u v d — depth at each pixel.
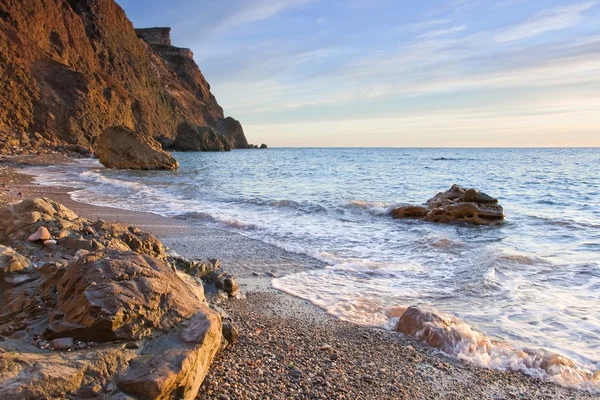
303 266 8.38
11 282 3.90
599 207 16.89
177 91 112.44
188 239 10.54
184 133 83.75
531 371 4.46
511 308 6.14
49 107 50.91
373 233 11.56
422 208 14.22
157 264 3.98
